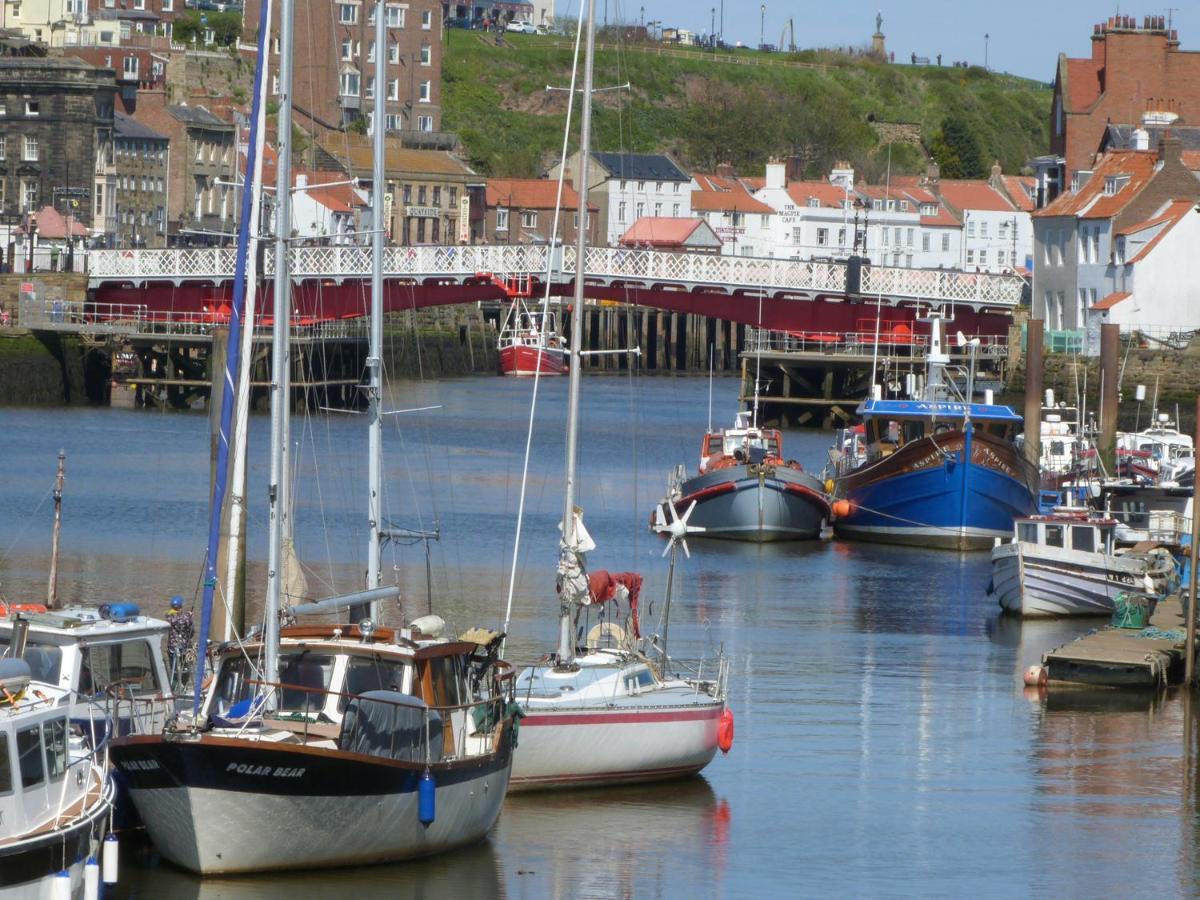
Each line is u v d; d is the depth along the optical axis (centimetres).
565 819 4719
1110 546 7975
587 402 19150
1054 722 5931
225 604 5084
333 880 4088
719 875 4378
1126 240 15575
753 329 17500
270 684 4088
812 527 10394
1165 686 6450
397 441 14200
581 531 5134
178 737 3875
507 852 4438
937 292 15550
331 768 3938
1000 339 16012
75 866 3606
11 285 16838
